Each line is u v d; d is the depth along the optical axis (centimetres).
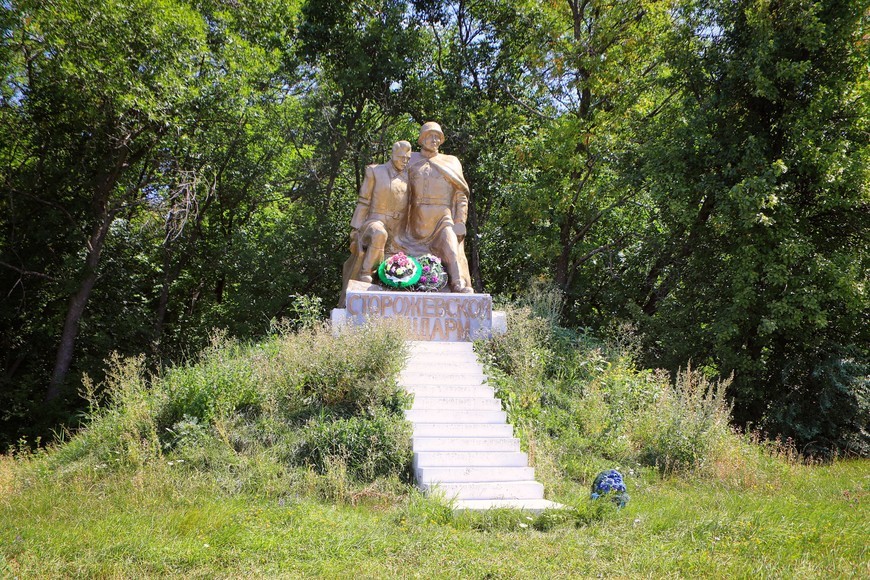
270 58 2347
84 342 2084
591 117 2067
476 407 1023
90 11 1633
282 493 820
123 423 962
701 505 820
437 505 744
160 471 852
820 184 1529
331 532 668
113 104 1747
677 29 1812
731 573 574
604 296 2239
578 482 929
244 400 1015
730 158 1616
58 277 1955
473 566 586
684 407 1095
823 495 916
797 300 1470
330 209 2508
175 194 1948
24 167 1956
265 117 2248
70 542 626
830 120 1609
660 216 1994
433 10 2331
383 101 2291
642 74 2106
